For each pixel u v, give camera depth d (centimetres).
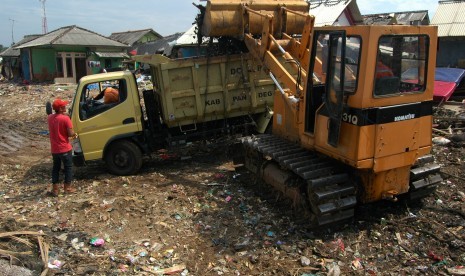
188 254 544
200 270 508
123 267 509
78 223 641
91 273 497
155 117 907
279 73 714
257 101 943
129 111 859
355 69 502
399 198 644
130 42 4525
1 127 1490
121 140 873
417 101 535
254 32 855
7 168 977
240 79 916
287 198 664
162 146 926
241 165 837
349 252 539
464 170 798
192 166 936
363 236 576
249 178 793
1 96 2312
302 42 723
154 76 921
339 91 515
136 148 877
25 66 3447
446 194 691
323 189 554
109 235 598
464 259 509
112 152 877
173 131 922
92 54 3259
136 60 890
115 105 852
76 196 765
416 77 534
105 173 905
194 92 884
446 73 1465
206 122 948
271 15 776
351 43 504
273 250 548
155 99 923
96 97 882
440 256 519
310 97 595
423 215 624
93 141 851
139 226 628
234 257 535
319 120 571
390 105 513
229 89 913
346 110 517
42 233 587
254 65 917
